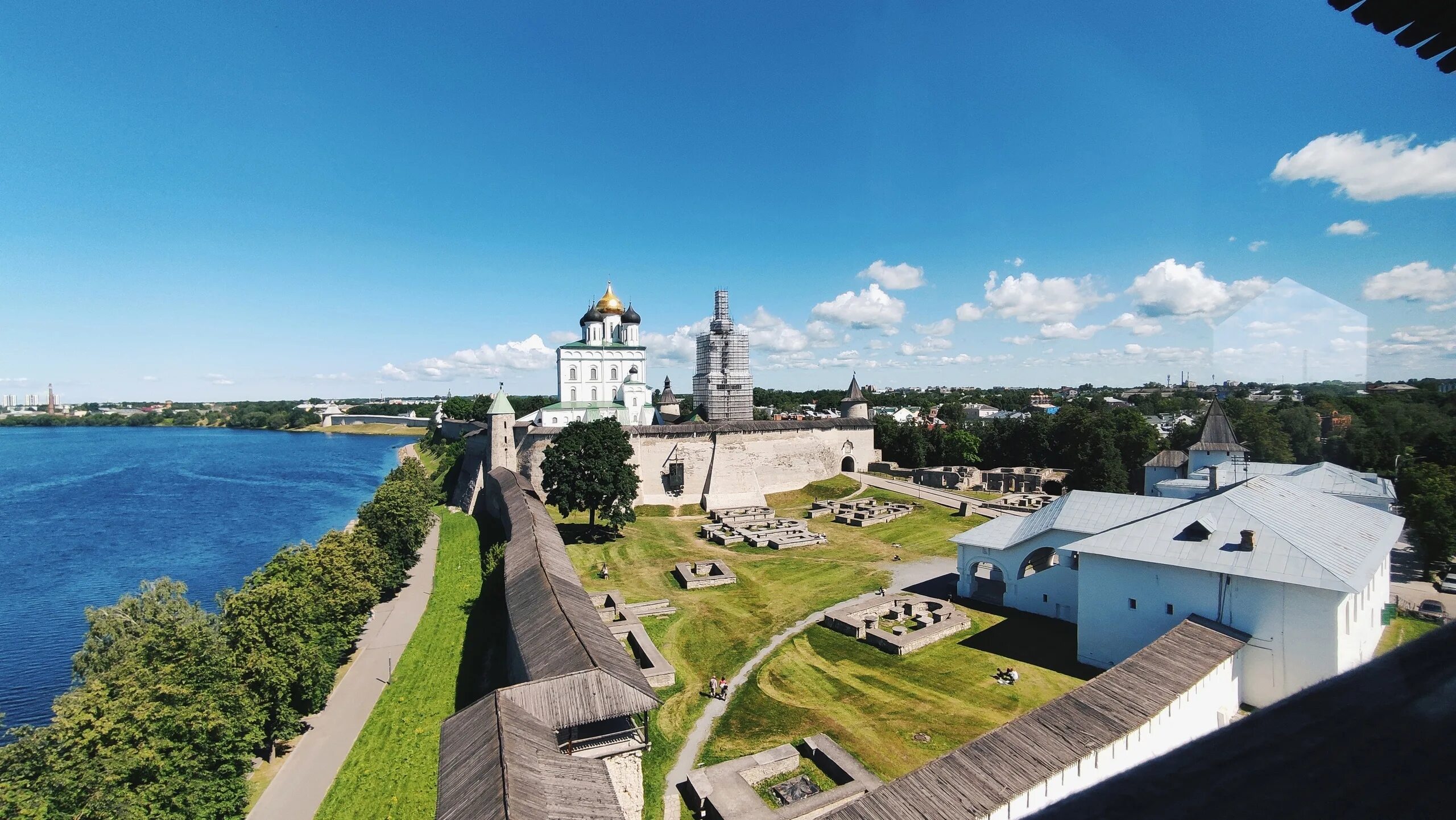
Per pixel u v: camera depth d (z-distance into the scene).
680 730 30.41
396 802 27.08
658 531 70.19
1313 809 3.00
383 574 48.59
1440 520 35.75
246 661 30.42
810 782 26.27
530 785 18.42
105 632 35.81
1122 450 77.69
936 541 63.91
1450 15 5.27
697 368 137.75
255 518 97.06
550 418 93.94
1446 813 2.85
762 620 43.78
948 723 30.08
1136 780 3.68
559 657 26.42
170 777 23.84
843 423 97.75
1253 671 29.84
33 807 21.12
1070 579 41.88
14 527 91.88
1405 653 4.09
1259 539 31.03
